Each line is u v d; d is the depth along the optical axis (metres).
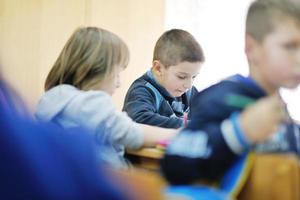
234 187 0.93
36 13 3.39
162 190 0.84
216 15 4.04
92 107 1.60
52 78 1.79
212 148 0.92
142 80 2.31
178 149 0.96
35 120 0.66
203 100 1.04
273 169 0.92
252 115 0.90
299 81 1.06
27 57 3.33
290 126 1.14
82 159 0.63
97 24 3.74
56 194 0.60
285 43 1.05
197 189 0.93
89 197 0.62
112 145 1.57
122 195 0.66
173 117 2.12
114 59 1.77
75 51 1.75
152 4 4.14
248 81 1.06
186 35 2.31
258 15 1.09
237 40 3.90
